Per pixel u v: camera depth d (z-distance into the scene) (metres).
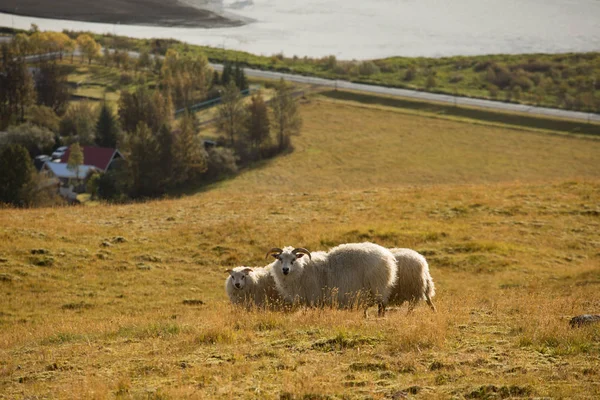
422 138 138.25
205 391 12.43
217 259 33.09
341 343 15.16
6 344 19.36
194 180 115.38
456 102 166.00
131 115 138.38
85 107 144.75
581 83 191.12
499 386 11.78
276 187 111.69
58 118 144.88
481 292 26.88
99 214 41.69
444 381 12.46
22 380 14.41
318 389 12.12
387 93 173.12
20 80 149.25
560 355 13.79
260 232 36.44
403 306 21.92
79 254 32.72
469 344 15.02
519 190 47.62
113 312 26.02
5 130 137.50
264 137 132.38
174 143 111.50
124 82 184.50
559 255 34.03
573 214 41.00
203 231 36.84
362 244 20.66
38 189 83.75
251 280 22.75
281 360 14.18
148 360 15.09
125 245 34.66
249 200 45.91
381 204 43.41
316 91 174.25
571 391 11.42
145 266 31.89
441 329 15.70
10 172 80.88
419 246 34.78
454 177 115.62
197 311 24.88
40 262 31.28
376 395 11.77
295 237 35.34
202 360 14.70
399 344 14.76
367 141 136.62
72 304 26.89
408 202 44.00
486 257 33.09
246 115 133.75
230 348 15.53
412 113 156.38
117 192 107.31
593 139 137.38
